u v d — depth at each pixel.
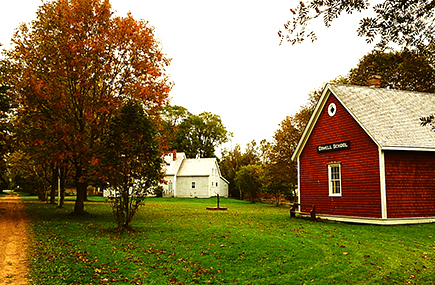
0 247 12.03
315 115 23.31
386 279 9.12
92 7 20.84
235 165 67.94
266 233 15.02
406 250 12.15
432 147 19.20
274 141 40.28
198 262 10.47
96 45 20.00
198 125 79.44
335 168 21.64
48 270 9.27
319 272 9.59
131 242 13.15
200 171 60.84
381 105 21.59
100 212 25.09
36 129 20.23
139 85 21.33
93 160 16.23
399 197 18.41
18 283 8.19
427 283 8.91
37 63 20.52
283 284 8.70
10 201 39.12
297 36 7.68
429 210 19.03
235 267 10.04
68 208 28.59
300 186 24.38
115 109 20.25
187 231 15.67
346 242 13.34
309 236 14.52
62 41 20.09
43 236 14.27
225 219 21.30
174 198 54.66
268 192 41.03
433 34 6.80
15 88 20.09
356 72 34.41
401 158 18.83
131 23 21.73
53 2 21.31
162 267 9.94
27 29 20.91
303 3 7.39
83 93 21.30
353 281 8.96
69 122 20.77
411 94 23.88
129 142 14.77
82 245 12.38
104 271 9.37
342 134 21.02
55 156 19.73
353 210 19.78
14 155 34.41
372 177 18.72
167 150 22.78
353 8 7.14
